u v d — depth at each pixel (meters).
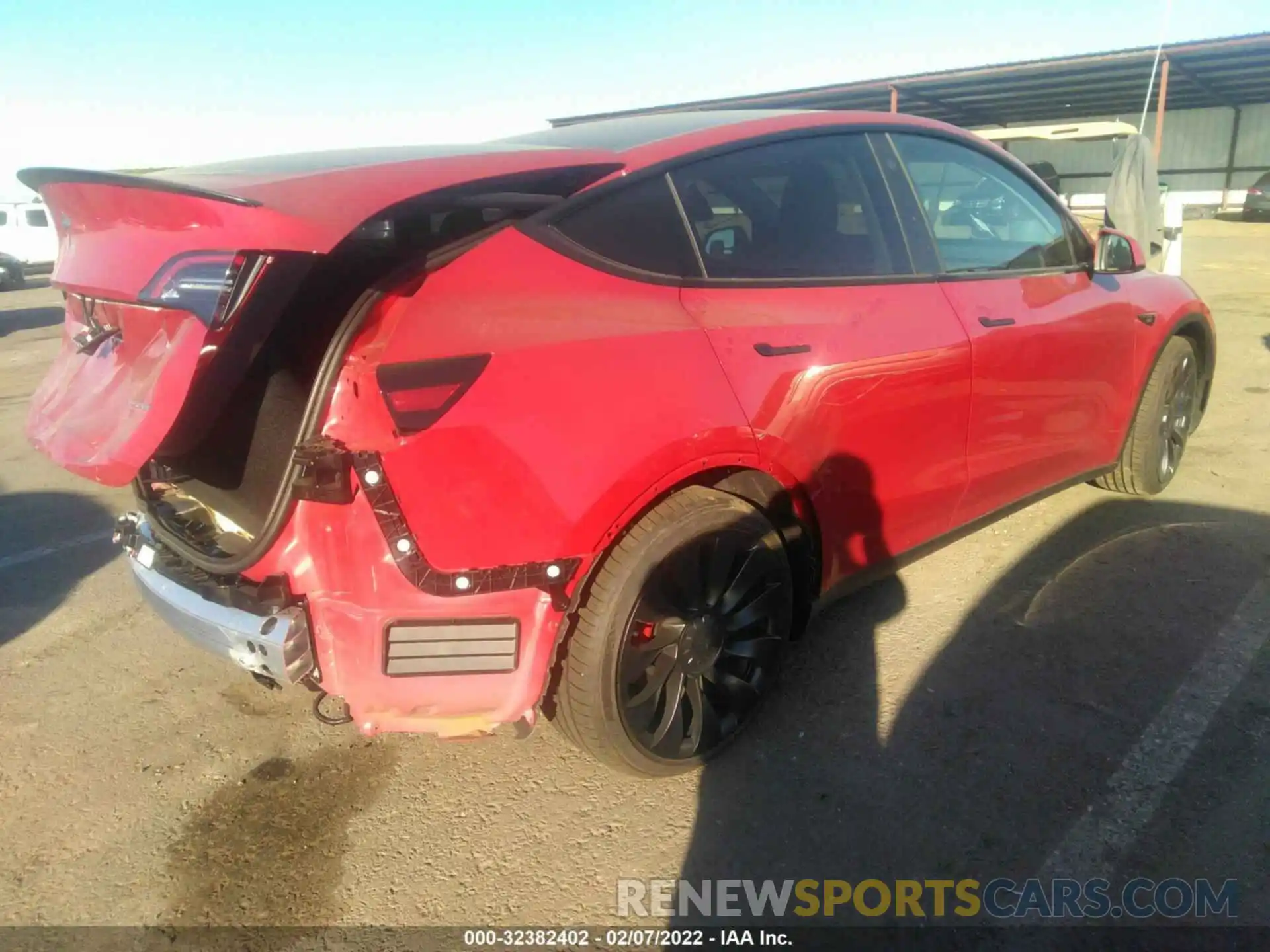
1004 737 2.76
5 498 5.42
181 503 2.71
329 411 2.03
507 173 2.29
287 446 2.21
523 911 2.24
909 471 3.03
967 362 3.08
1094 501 4.45
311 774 2.79
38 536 4.81
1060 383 3.55
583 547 2.22
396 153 2.52
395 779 2.75
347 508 2.07
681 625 2.50
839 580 2.98
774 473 2.61
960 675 3.08
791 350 2.62
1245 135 29.11
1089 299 3.68
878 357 2.81
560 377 2.19
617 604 2.32
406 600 2.12
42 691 3.30
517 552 2.16
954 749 2.72
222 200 1.90
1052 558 3.87
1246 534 4.00
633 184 2.51
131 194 2.04
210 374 2.03
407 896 2.30
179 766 2.85
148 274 2.03
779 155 2.85
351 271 2.38
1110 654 3.15
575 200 2.39
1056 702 2.91
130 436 2.04
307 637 2.14
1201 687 2.94
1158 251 9.73
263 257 1.96
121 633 3.72
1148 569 3.72
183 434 2.18
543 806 2.60
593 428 2.22
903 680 3.07
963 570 3.82
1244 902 2.16
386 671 2.15
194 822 2.59
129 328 2.22
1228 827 2.37
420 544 2.08
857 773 2.65
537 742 2.90
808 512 2.78
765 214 2.76
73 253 2.42
